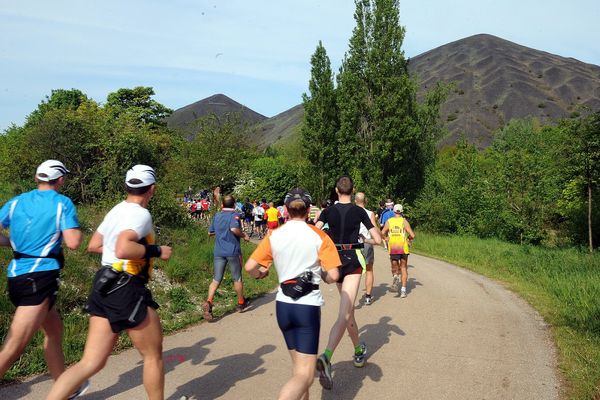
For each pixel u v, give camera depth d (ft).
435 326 23.43
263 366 17.39
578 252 59.57
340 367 17.44
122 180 49.39
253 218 83.51
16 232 12.81
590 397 14.71
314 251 12.36
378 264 48.73
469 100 466.70
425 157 101.35
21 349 12.48
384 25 98.22
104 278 11.53
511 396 15.10
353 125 99.81
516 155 82.12
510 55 575.79
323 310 26.66
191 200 77.30
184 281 30.71
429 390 15.49
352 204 17.40
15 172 59.77
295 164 147.13
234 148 73.87
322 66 112.16
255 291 31.17
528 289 33.58
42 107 175.22
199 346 19.75
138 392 14.75
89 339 11.61
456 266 47.83
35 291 12.52
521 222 78.43
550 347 20.24
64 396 11.09
